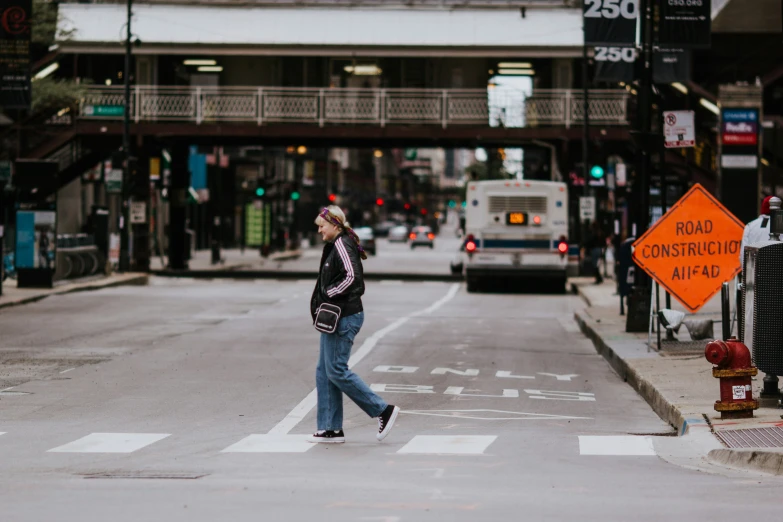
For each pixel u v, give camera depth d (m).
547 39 55.25
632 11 25.17
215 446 13.02
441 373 20.69
